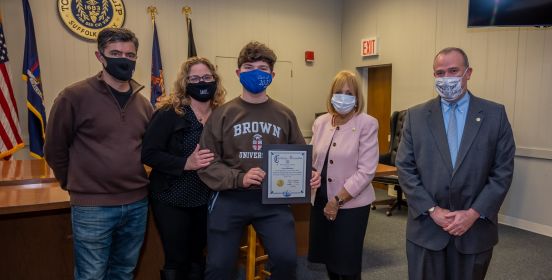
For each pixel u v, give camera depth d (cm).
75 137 170
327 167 204
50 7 448
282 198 161
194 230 193
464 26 453
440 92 174
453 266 174
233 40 564
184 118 180
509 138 170
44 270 222
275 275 162
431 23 493
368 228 401
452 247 173
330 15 640
